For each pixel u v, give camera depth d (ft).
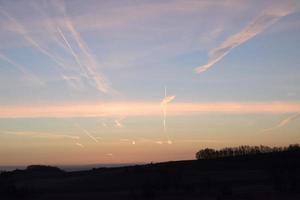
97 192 230.68
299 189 199.41
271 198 174.50
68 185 271.69
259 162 320.91
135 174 301.02
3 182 223.71
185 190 218.79
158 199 188.55
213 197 190.29
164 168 317.83
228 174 286.25
